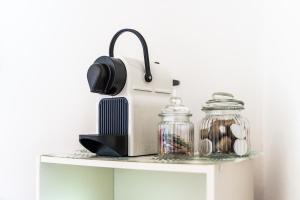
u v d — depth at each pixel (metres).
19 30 1.38
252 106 1.19
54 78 1.33
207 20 1.27
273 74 1.05
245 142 0.93
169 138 0.92
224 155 0.92
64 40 1.33
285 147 0.92
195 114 1.26
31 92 1.35
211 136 0.93
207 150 0.93
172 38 1.31
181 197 1.14
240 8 1.23
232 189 0.85
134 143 0.95
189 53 1.28
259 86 1.19
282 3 0.95
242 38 1.22
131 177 1.23
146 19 1.33
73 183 1.07
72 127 1.30
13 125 1.36
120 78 0.94
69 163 0.94
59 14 1.34
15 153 1.34
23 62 1.37
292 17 0.86
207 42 1.26
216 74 1.25
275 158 1.03
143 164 0.83
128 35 1.33
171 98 1.02
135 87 0.97
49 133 1.31
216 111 0.95
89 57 1.32
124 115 0.96
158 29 1.32
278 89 0.99
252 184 1.02
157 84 1.06
